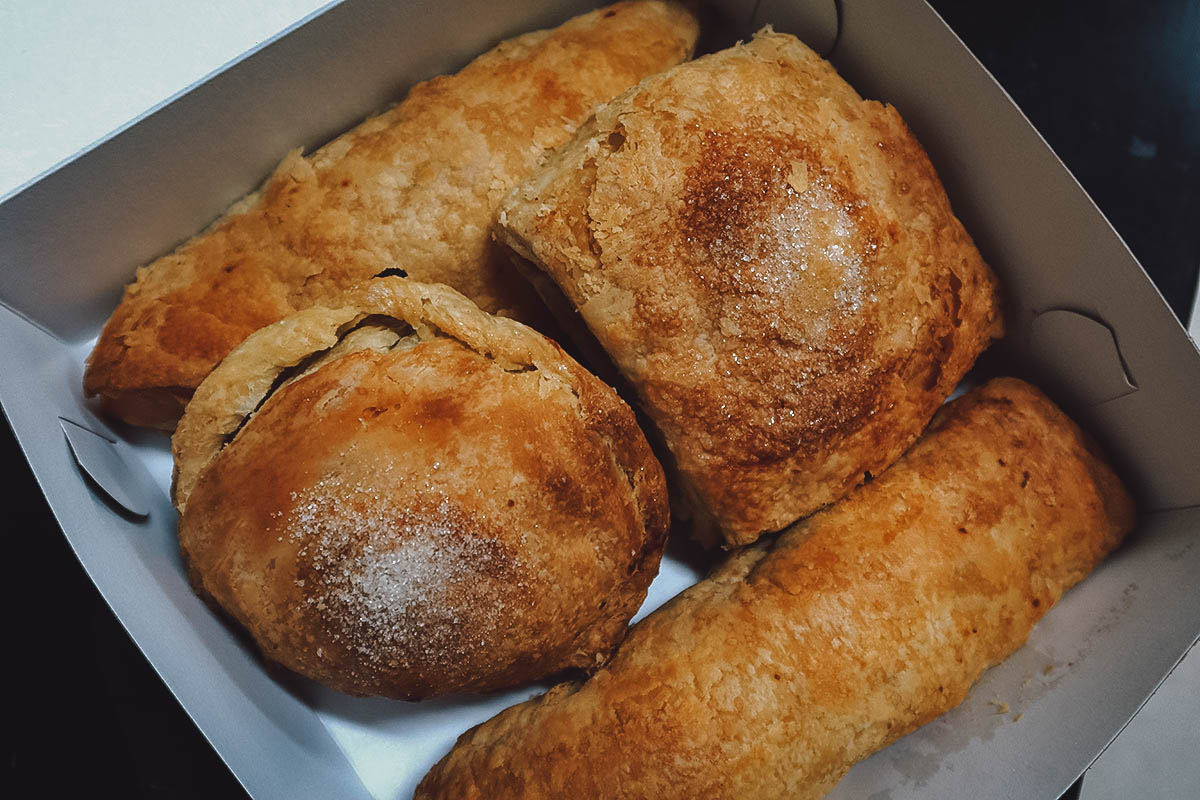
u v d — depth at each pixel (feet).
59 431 0.68
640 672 0.67
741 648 0.67
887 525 0.70
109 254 0.73
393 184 0.73
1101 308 0.71
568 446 0.64
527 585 0.63
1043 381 0.80
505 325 0.67
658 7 0.80
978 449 0.73
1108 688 0.68
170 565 0.70
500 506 0.62
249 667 0.68
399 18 0.72
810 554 0.69
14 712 0.74
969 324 0.75
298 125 0.74
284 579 0.62
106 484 0.69
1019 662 0.72
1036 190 0.71
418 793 0.70
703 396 0.68
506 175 0.73
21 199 0.66
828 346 0.68
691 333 0.67
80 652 0.76
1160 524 0.74
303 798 0.65
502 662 0.65
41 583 0.76
